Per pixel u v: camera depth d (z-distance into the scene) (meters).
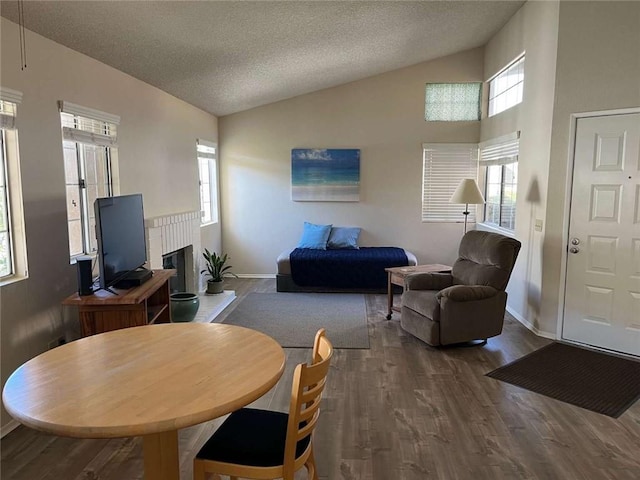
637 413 2.88
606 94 3.80
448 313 3.88
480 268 4.23
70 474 2.27
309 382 1.58
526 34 4.72
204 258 5.98
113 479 2.23
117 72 3.85
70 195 3.36
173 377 1.59
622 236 3.81
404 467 2.33
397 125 6.61
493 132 5.93
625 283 3.83
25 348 2.74
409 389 3.22
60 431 1.28
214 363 1.71
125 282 3.12
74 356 1.79
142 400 1.43
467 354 3.88
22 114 2.71
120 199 3.16
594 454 2.45
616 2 3.71
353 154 6.64
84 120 3.39
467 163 6.62
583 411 2.91
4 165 2.67
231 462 1.66
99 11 2.78
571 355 3.84
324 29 4.13
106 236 2.86
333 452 2.47
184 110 5.41
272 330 4.48
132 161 4.14
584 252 4.02
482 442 2.56
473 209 6.66
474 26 5.30
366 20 4.18
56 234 3.02
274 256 6.94
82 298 2.78
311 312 5.10
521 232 4.82
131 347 1.88
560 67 3.98
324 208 6.80
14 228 2.72
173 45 3.65
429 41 5.47
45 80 2.91
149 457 1.72
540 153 4.35
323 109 6.63
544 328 4.30
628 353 3.85
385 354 3.89
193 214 5.44
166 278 3.45
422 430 2.69
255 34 3.84
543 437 2.61
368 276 5.92
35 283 2.82
